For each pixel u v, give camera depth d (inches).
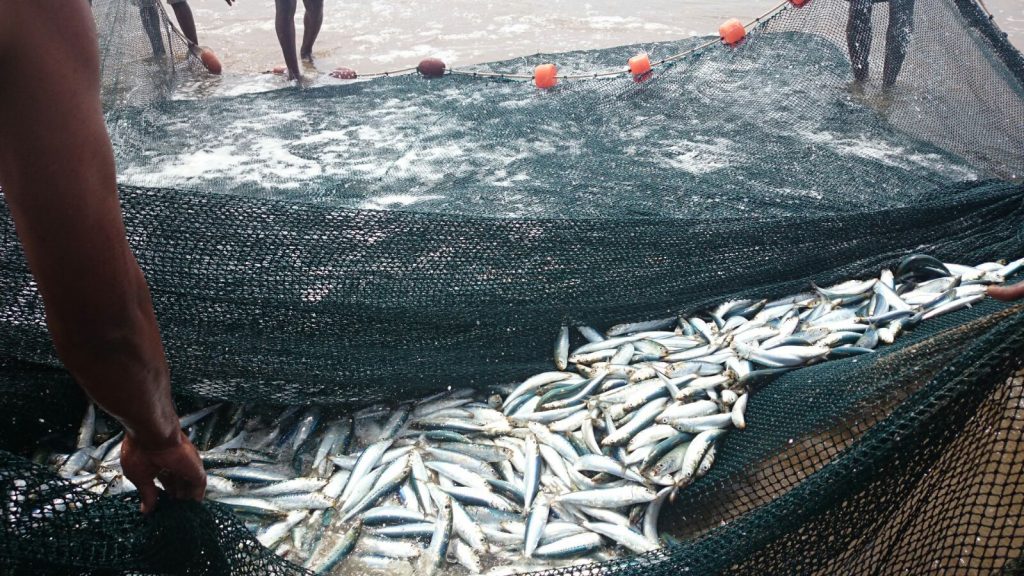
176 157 141.9
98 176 36.8
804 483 60.6
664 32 214.1
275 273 89.3
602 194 123.1
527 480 84.3
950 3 124.0
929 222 107.7
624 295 98.2
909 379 81.7
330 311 90.5
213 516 59.9
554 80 151.3
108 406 45.4
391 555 79.7
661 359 95.7
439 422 90.1
